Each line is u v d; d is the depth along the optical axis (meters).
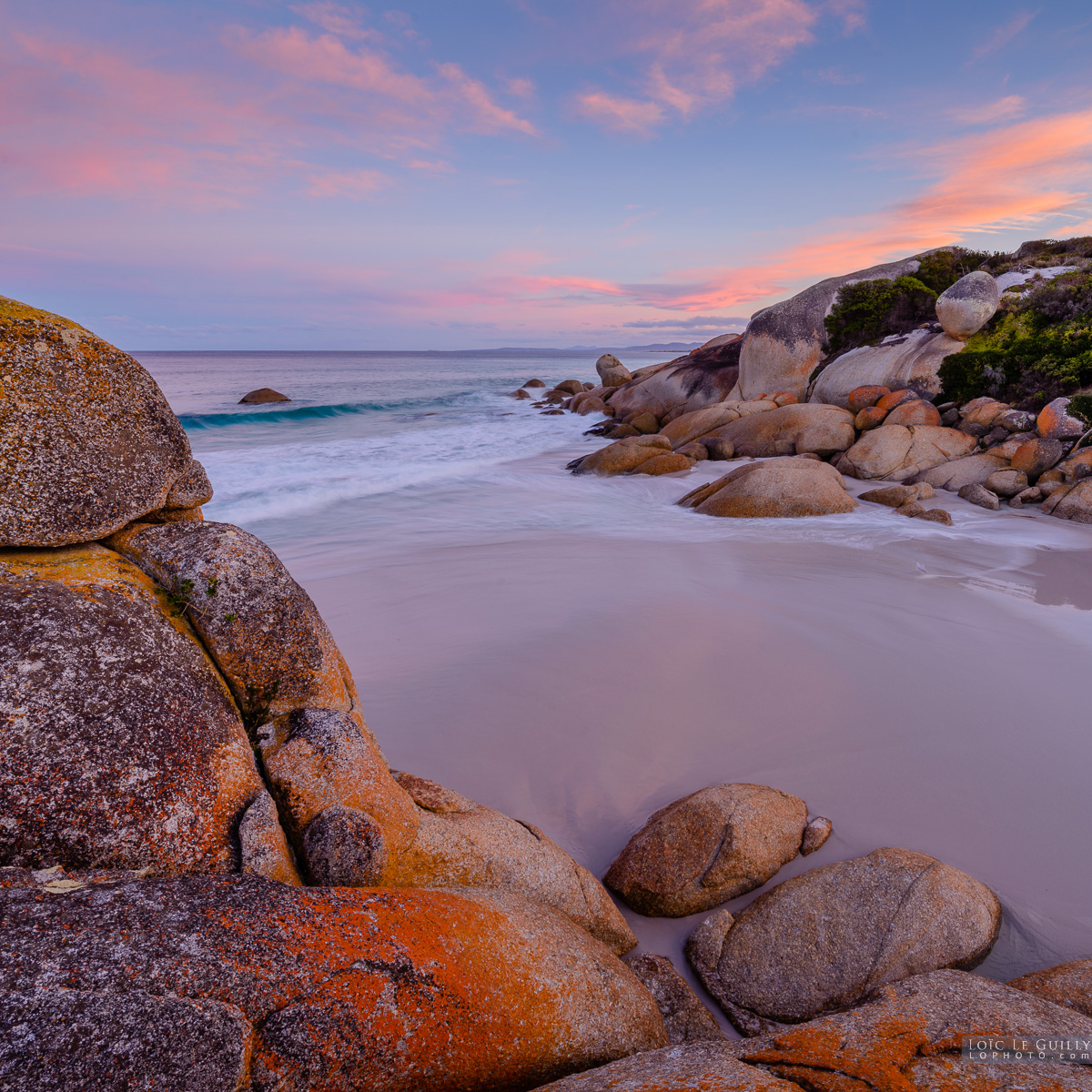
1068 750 4.93
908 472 13.94
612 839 4.27
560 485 15.79
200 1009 1.74
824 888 3.52
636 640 6.81
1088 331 14.69
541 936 2.64
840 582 8.57
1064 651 6.55
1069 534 10.52
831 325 21.86
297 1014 1.89
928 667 6.20
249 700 3.01
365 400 40.78
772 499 12.20
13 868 2.02
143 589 2.84
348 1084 1.94
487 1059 2.20
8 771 2.10
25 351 2.65
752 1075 1.98
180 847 2.30
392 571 9.48
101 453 2.83
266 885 2.19
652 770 4.83
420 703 5.69
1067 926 3.51
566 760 4.94
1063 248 22.16
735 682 5.93
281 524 12.30
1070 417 12.80
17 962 1.66
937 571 8.99
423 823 3.00
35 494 2.66
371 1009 2.01
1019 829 4.17
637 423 23.02
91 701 2.30
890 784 4.60
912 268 22.73
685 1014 3.07
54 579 2.59
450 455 20.23
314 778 2.78
